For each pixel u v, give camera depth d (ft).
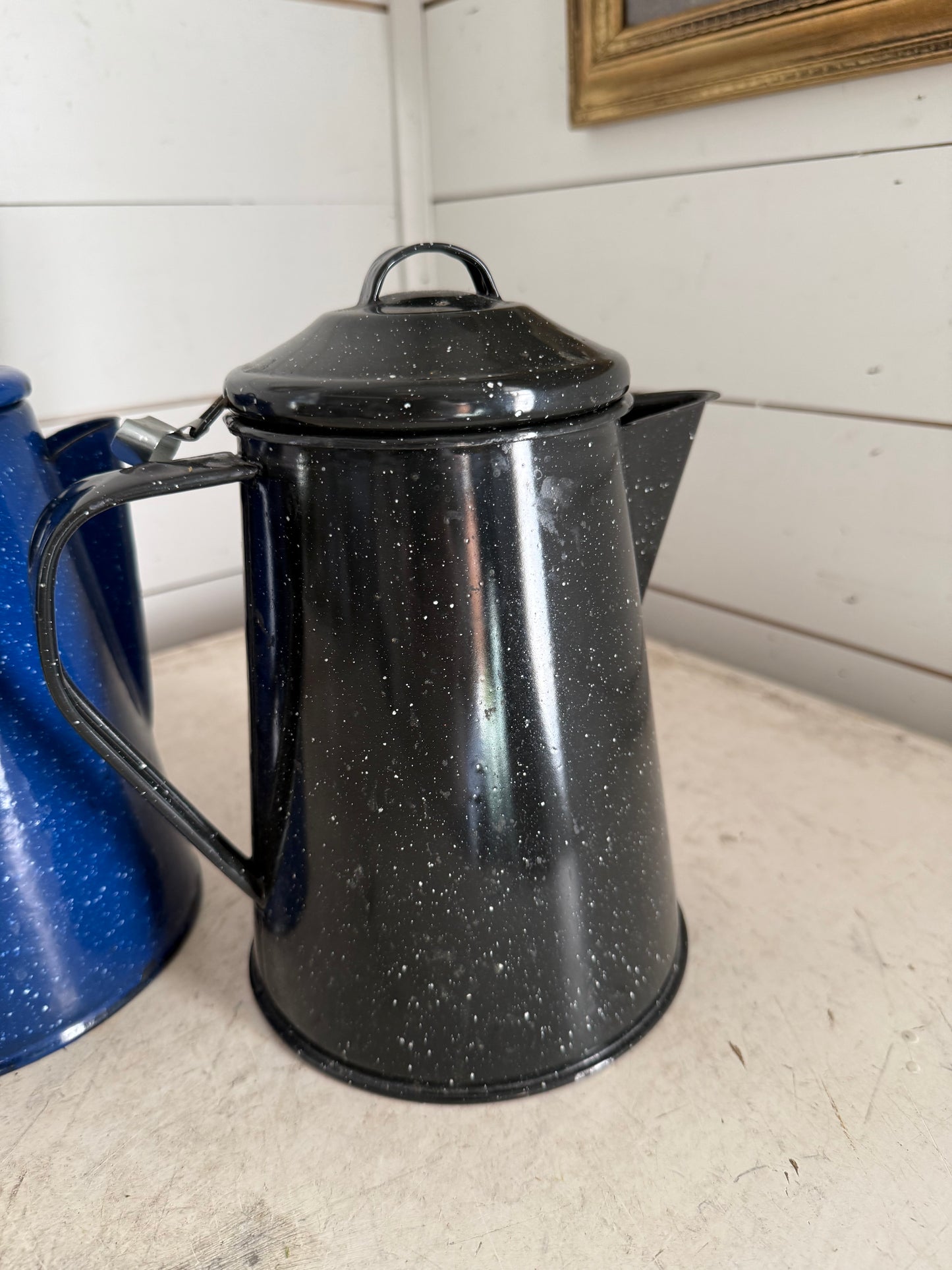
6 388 1.25
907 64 1.82
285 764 1.23
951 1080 1.27
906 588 2.19
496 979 1.22
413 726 1.12
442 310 1.14
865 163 1.99
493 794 1.15
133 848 1.44
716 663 2.48
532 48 2.57
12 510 1.25
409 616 1.09
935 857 1.71
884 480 2.16
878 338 2.08
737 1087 1.28
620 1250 1.08
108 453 1.47
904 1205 1.11
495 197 2.84
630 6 2.26
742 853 1.74
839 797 1.89
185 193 2.54
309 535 1.10
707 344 2.41
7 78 2.20
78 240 2.39
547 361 1.10
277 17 2.59
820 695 2.45
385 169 2.93
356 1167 1.19
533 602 1.11
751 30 2.02
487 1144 1.22
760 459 2.39
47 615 1.08
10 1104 1.30
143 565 2.70
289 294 2.81
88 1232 1.13
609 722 1.22
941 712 2.21
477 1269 1.07
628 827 1.28
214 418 1.22
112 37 2.33
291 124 2.69
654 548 1.42
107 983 1.42
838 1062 1.31
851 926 1.55
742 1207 1.12
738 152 2.20
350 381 1.04
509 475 1.06
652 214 2.43
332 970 1.27
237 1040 1.39
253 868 1.34
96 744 1.18
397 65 2.84
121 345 2.52
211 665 2.53
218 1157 1.21
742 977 1.46
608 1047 1.32
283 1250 1.10
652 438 1.34
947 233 1.91
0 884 1.28
